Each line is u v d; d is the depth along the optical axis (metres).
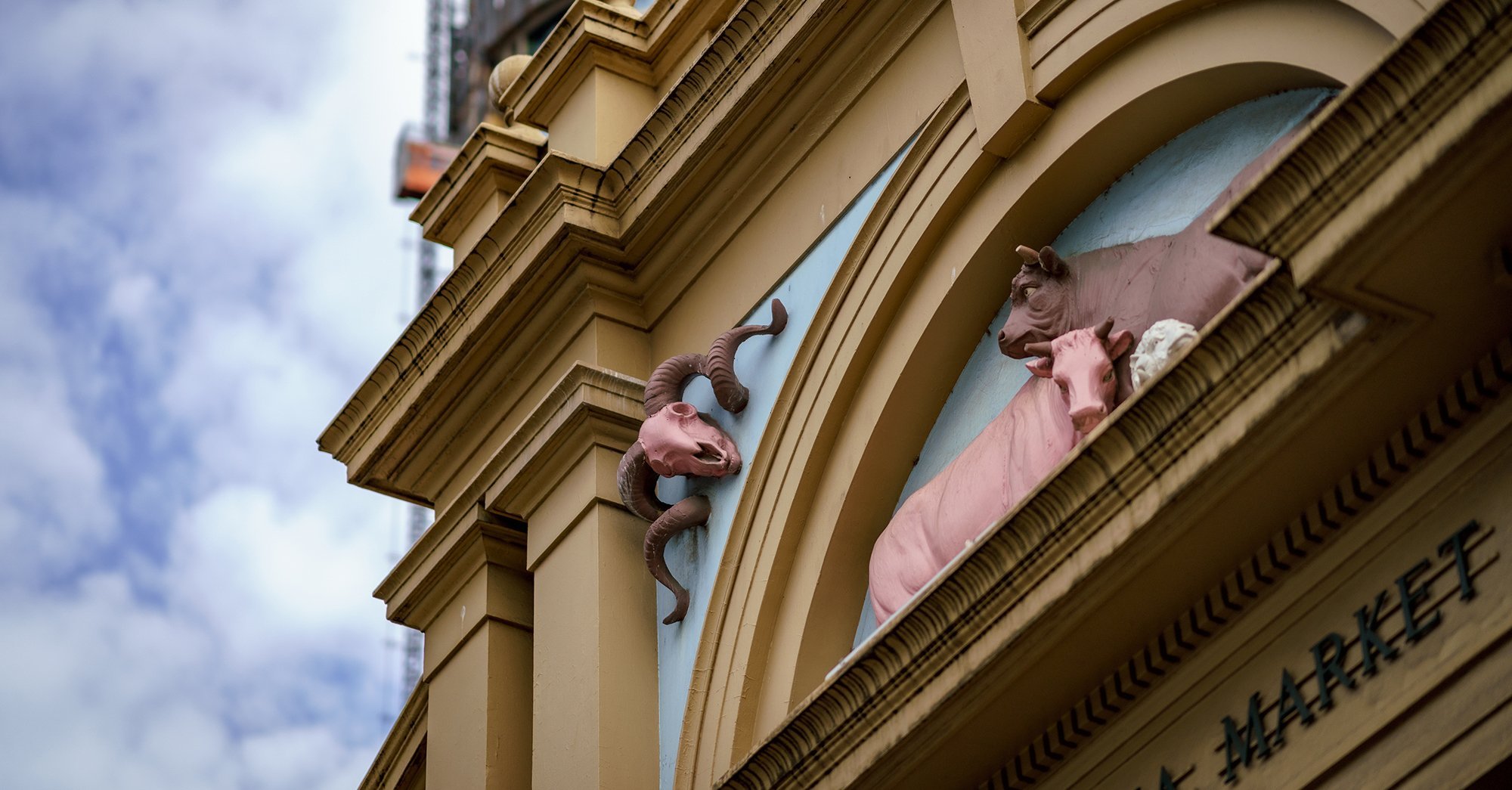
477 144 11.86
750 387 10.03
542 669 10.30
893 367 9.30
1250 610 7.31
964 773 8.12
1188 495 7.05
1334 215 6.39
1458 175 6.20
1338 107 6.32
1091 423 8.10
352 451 11.94
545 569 10.59
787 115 10.11
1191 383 7.01
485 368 11.25
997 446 8.73
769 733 8.65
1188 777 7.39
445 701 11.14
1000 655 7.61
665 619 10.02
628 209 10.69
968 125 9.06
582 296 10.77
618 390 10.47
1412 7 7.12
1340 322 6.61
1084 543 7.35
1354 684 6.85
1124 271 8.44
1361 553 6.96
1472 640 6.52
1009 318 8.90
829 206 9.88
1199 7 8.18
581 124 11.45
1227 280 7.89
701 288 10.59
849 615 9.41
